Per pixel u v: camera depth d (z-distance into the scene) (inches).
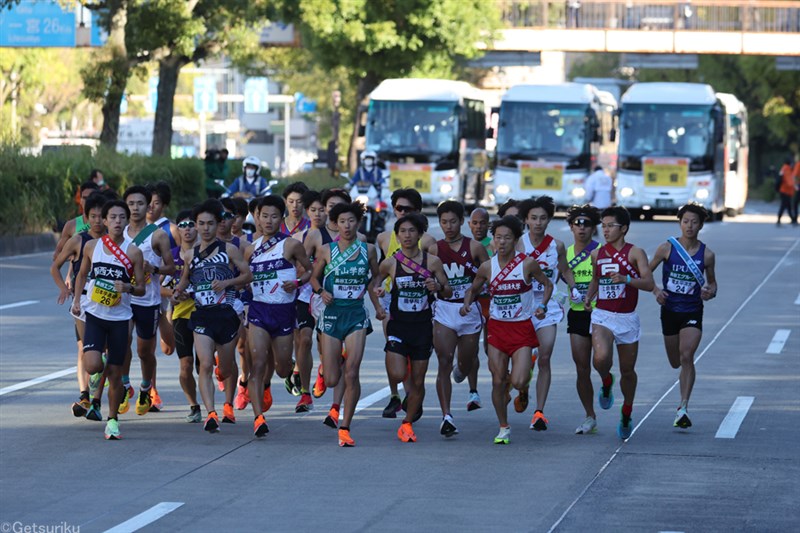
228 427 1336.1
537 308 1298.0
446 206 1289.4
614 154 6240.2
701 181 5329.7
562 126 5354.3
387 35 6112.2
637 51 7559.1
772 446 1237.7
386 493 1053.2
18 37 5280.5
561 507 1007.6
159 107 5032.0
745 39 7559.1
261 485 1080.8
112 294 1250.0
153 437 1279.5
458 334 1299.2
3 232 3567.9
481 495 1046.4
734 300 2511.1
